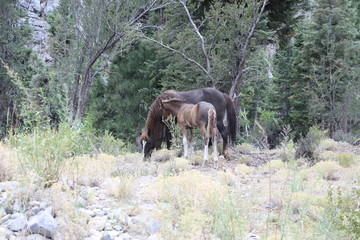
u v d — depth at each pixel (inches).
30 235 140.7
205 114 382.3
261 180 296.0
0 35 984.3
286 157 394.0
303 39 1099.3
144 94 908.0
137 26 710.5
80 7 730.2
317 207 187.5
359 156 418.3
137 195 219.5
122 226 164.1
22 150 207.6
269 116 1008.2
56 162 210.5
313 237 147.3
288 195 203.2
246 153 488.1
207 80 649.6
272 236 150.6
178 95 447.8
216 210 162.7
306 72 1128.8
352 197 193.3
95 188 226.2
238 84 657.6
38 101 262.4
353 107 885.8
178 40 647.8
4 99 852.6
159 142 456.1
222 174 275.6
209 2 703.1
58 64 739.4
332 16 1058.1
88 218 159.5
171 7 719.7
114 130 962.7
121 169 305.9
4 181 209.5
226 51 630.5
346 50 1018.7
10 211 161.9
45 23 1425.9
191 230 136.6
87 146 365.1
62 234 143.2
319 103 938.1
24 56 1012.5
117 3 714.8
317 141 457.4
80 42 731.4
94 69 895.7
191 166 365.4
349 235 146.3
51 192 179.8
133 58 913.5
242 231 143.2
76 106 782.5
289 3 716.7
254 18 615.8
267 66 729.6
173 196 187.6
